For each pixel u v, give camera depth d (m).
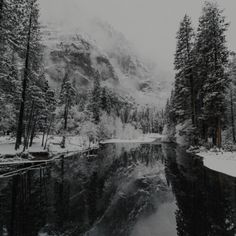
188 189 12.01
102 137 74.44
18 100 22.42
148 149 41.78
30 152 23.89
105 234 7.05
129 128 103.62
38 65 25.03
